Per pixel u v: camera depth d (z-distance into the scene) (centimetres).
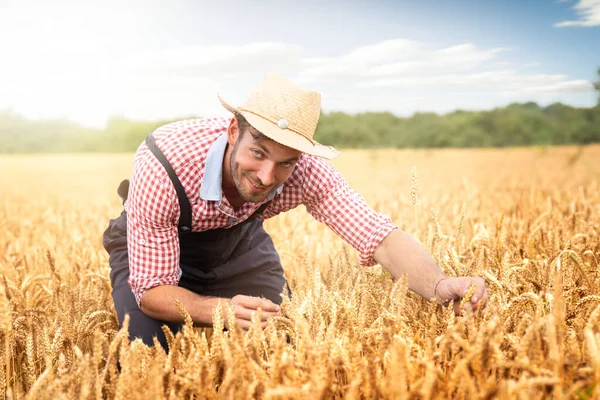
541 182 1295
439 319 222
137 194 246
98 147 8725
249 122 215
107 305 317
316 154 218
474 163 2991
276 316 220
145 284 245
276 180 231
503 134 7369
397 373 147
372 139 7500
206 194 245
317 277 222
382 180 1742
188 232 265
